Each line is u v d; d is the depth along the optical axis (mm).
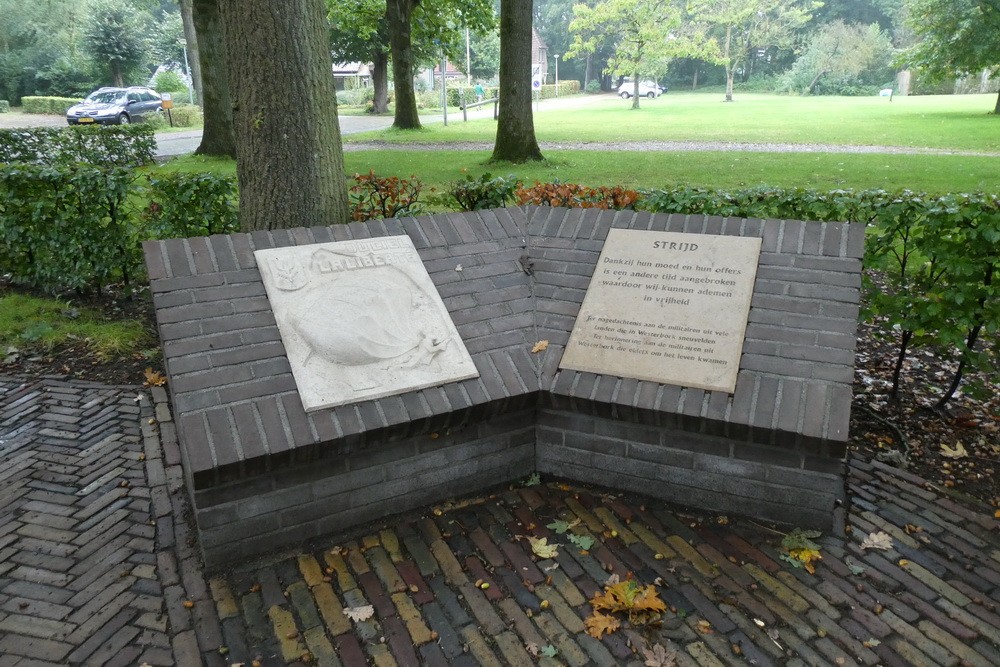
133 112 31984
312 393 3557
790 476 3725
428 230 4500
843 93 59375
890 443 4855
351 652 3064
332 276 4031
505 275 4469
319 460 3594
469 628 3209
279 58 5352
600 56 80625
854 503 4102
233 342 3637
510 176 6914
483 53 61219
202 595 3400
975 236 4691
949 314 4809
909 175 14328
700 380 3754
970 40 27938
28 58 46688
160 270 3793
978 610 3314
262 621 3244
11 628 3188
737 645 3104
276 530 3641
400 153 19641
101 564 3615
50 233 7102
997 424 5074
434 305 4141
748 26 51719
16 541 3797
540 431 4238
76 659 3027
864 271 6398
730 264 4098
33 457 4625
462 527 3891
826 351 3684
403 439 3781
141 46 47906
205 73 18469
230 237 4039
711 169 15656
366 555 3666
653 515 3979
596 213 4676
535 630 3203
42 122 35625
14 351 6141
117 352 6227
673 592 3416
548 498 4141
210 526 3463
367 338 3783
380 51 39000
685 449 3900
